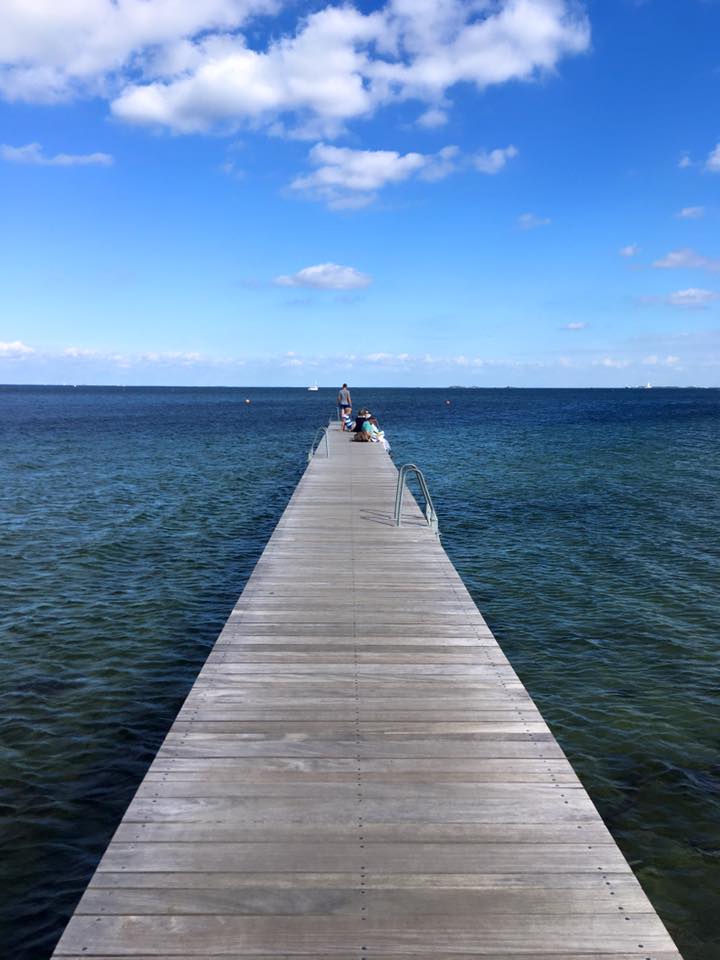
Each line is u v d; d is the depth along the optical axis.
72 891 5.09
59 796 6.23
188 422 69.56
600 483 24.56
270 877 3.50
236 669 6.21
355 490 16.69
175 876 3.50
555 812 4.11
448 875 3.54
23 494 22.45
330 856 3.67
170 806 4.10
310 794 4.25
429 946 3.09
